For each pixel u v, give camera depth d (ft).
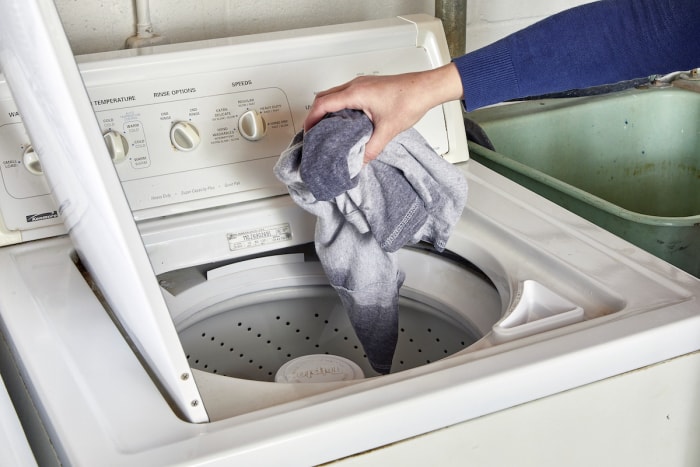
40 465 3.28
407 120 3.23
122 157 3.63
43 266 3.42
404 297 4.12
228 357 4.10
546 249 3.44
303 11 5.31
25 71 2.23
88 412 2.49
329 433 2.38
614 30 3.18
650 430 2.99
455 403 2.53
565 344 2.75
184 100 3.76
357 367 3.73
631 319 2.88
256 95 3.88
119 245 2.25
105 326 2.97
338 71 4.04
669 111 5.86
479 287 3.84
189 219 3.78
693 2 3.08
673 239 4.01
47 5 2.00
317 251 3.77
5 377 3.52
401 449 2.51
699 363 2.96
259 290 4.08
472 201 3.98
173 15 4.93
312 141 3.01
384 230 3.50
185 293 3.84
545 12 6.27
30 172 3.59
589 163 5.86
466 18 5.43
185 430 2.39
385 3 5.57
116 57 3.69
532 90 3.28
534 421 2.71
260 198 3.93
